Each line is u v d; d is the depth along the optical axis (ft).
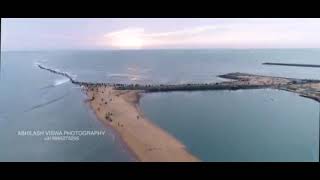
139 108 158.40
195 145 103.19
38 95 200.64
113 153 93.50
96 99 175.32
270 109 161.17
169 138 109.19
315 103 174.60
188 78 285.43
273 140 110.42
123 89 209.15
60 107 161.38
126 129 118.01
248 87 222.48
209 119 140.87
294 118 142.20
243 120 138.10
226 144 105.09
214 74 320.50
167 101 182.19
